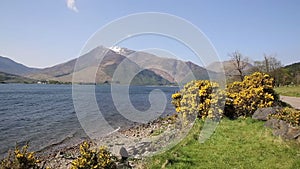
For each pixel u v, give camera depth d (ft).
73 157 45.75
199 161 31.12
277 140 36.35
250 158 31.37
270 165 28.94
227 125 48.49
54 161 43.70
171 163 30.73
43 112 120.98
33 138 65.67
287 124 39.09
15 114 113.91
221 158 31.81
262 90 55.83
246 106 55.52
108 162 27.58
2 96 230.07
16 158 22.63
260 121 48.55
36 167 24.17
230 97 59.00
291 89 129.18
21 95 248.73
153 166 30.27
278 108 50.65
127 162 32.32
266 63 168.25
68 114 112.16
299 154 31.37
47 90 349.00
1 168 21.93
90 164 26.96
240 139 38.88
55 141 61.67
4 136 68.08
